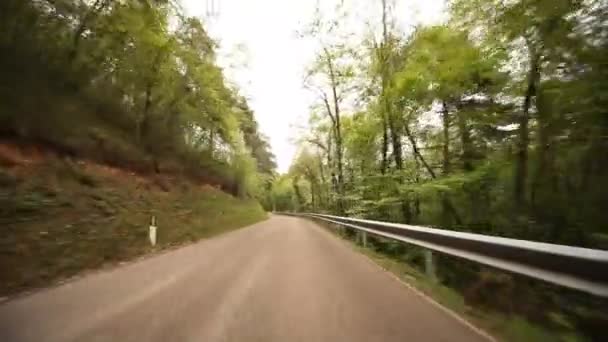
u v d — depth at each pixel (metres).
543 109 13.48
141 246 12.05
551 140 13.18
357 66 23.20
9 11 11.56
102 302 5.77
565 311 5.12
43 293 6.34
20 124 11.88
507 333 4.62
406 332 4.63
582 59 11.25
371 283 7.59
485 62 15.57
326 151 37.72
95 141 16.02
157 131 23.83
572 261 3.96
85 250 9.38
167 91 21.69
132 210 14.12
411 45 19.75
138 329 4.57
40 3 13.09
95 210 11.70
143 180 18.94
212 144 33.69
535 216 13.39
